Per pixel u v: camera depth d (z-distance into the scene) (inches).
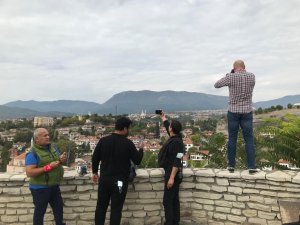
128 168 215.5
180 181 223.1
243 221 229.6
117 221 213.3
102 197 215.5
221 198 237.3
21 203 233.8
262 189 225.1
